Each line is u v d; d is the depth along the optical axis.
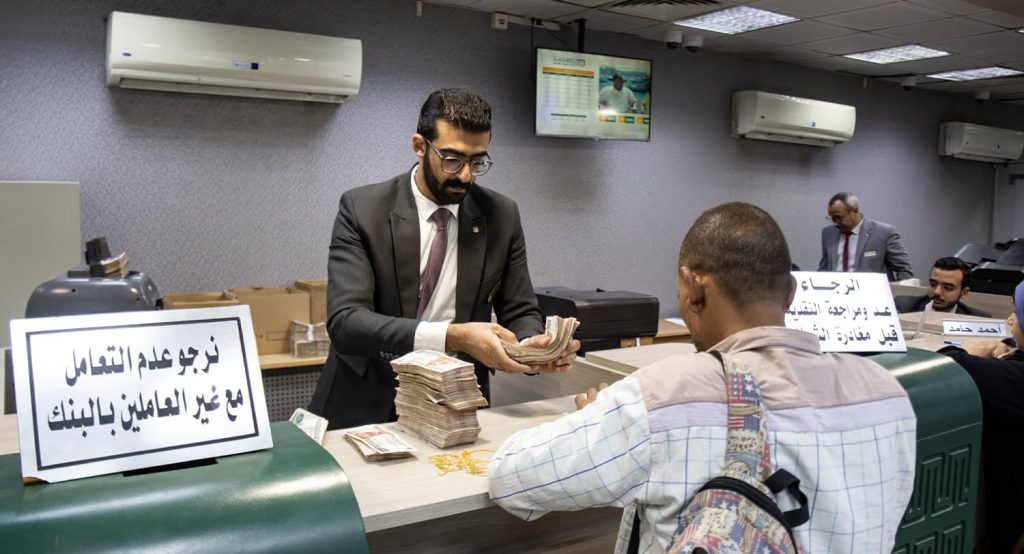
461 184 1.67
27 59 3.49
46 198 3.33
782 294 1.05
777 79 6.12
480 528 1.53
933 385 1.57
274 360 3.64
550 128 4.77
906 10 4.52
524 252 1.95
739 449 0.90
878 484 0.98
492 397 2.29
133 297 2.36
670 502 0.93
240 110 4.00
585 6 4.50
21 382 0.99
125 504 0.92
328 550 0.95
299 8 4.08
